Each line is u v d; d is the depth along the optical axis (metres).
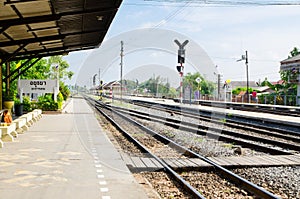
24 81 27.70
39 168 8.72
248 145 13.48
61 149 11.58
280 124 21.16
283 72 52.25
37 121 21.77
